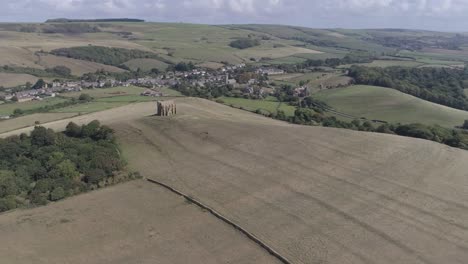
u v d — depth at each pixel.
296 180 85.44
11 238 66.12
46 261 59.91
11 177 86.69
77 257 60.94
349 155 96.81
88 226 69.69
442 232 67.00
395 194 79.00
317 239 65.12
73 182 85.50
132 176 90.44
